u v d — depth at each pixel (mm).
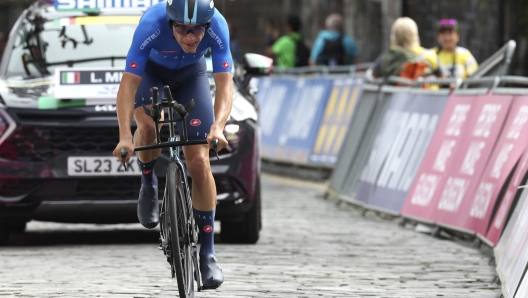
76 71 23250
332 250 23531
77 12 26172
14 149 22797
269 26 63312
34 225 28578
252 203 23609
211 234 15938
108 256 22172
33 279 19250
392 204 29719
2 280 19188
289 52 56031
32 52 25125
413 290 18531
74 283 18797
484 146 24734
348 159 35000
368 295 17953
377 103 33531
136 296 17484
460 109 27109
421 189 28031
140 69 15609
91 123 22828
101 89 23141
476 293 18312
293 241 25031
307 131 45344
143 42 15562
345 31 60469
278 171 47719
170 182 14984
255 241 24453
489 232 22969
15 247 23859
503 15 43344
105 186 23078
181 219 15258
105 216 23156
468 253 23375
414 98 30406
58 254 22531
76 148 22953
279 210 32625
